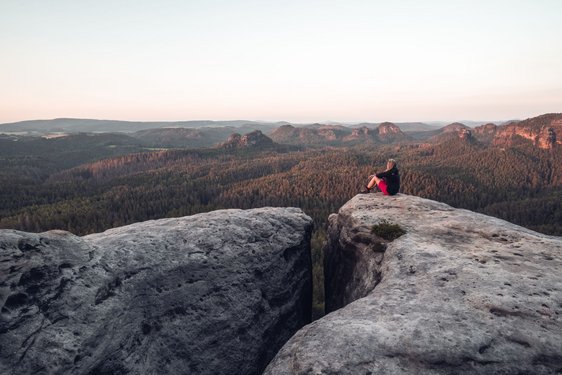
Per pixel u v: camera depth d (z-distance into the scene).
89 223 114.94
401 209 15.59
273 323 13.31
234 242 13.41
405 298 8.52
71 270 8.84
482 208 157.75
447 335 6.90
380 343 6.84
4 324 7.12
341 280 15.06
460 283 8.95
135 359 9.20
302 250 16.08
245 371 11.73
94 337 8.30
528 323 7.21
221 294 11.95
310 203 153.25
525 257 10.39
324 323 7.86
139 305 10.00
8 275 7.59
